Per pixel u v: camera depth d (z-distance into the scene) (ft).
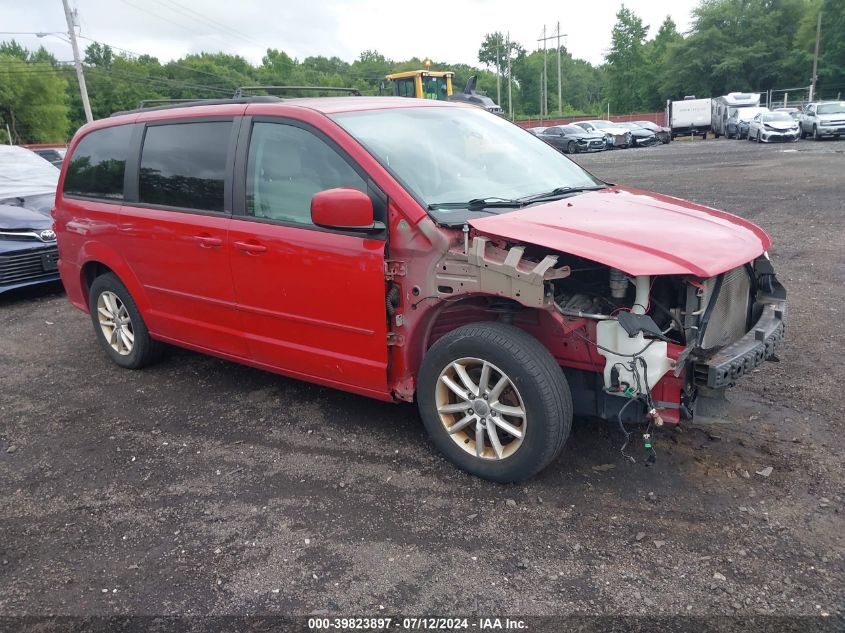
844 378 14.89
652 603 8.83
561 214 11.64
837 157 66.54
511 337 10.81
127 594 9.57
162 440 14.15
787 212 36.09
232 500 11.76
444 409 11.83
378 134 12.79
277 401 15.72
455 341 11.25
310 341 13.20
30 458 13.73
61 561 10.39
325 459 12.93
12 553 10.66
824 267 24.30
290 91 16.61
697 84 246.27
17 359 19.84
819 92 218.79
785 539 9.86
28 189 29.71
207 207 14.40
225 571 9.93
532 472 11.10
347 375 12.82
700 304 10.34
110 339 18.40
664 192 48.34
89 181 17.52
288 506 11.47
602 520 10.56
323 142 12.53
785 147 89.15
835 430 12.74
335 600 9.22
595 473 11.84
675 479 11.51
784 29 236.02
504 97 370.94
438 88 85.97
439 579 9.50
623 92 294.05
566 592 9.12
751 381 15.06
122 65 269.23
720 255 10.50
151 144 15.71
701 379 10.45
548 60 389.19
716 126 142.41
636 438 12.88
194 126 14.74
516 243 10.82
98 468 13.16
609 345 10.50
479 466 11.62
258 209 13.50
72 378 18.01
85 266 18.16
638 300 10.25
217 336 15.02
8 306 26.08
